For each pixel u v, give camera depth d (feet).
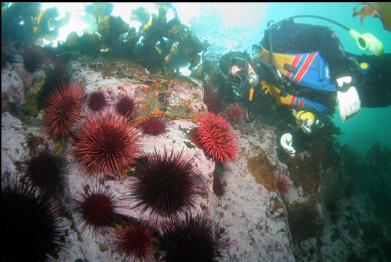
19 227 1.46
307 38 3.19
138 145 2.01
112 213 1.83
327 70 3.10
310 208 3.83
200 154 2.36
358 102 3.06
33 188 1.85
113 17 3.67
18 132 2.36
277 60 3.30
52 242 1.70
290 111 3.63
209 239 1.69
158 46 4.09
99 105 2.35
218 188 2.72
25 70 2.93
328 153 4.19
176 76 3.42
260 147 3.72
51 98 2.29
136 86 2.73
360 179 5.98
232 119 3.84
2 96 2.54
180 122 2.70
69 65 3.15
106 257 1.82
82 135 1.95
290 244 2.89
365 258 3.88
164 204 1.73
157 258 1.77
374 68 3.24
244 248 2.51
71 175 2.05
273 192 3.21
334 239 3.89
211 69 4.57
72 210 1.97
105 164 1.86
